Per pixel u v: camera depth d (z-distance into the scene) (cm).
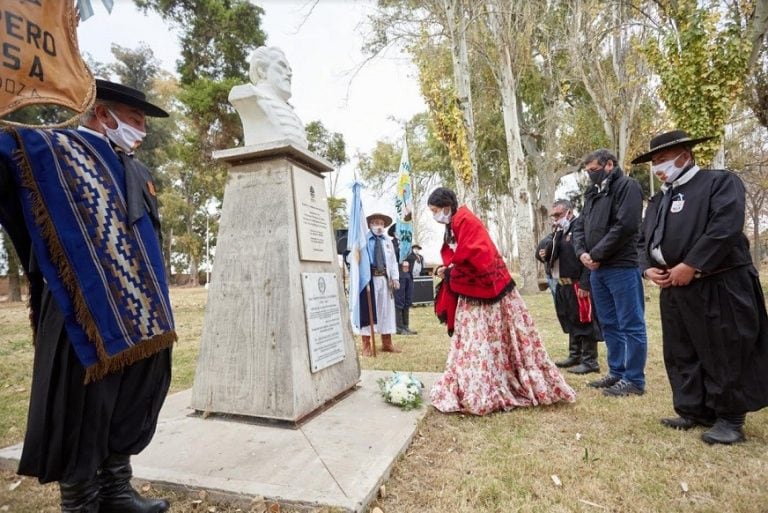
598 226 390
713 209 273
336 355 370
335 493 209
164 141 2798
